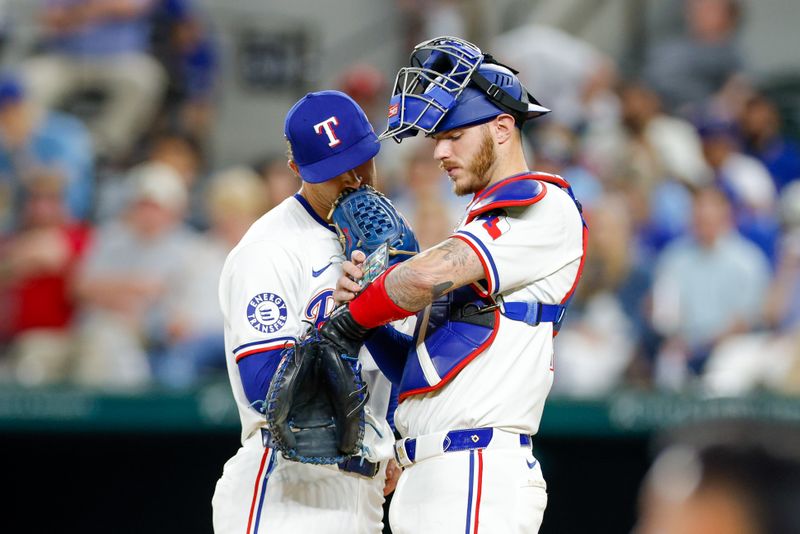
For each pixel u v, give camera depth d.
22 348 26.69
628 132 33.78
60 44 34.84
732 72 37.72
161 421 22.64
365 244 12.23
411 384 12.14
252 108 37.56
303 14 39.16
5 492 23.73
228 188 28.50
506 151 12.22
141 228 27.52
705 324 28.19
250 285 12.40
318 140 12.41
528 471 12.05
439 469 11.95
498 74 12.13
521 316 12.02
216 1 38.44
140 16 35.09
